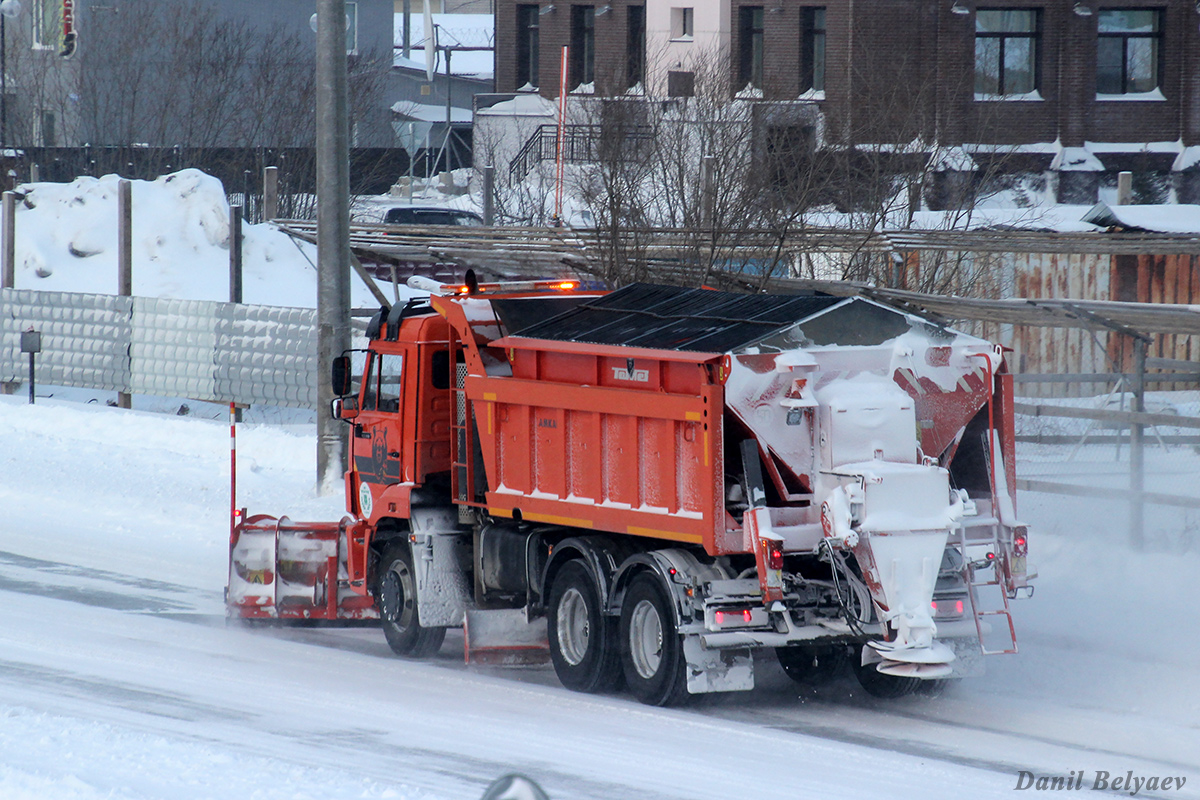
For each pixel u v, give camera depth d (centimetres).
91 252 11106
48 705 3478
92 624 4528
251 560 4612
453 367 4159
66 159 16550
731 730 3384
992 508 3634
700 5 16525
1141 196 15225
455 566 4241
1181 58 15175
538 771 2978
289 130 17100
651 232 6669
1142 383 5309
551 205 11106
